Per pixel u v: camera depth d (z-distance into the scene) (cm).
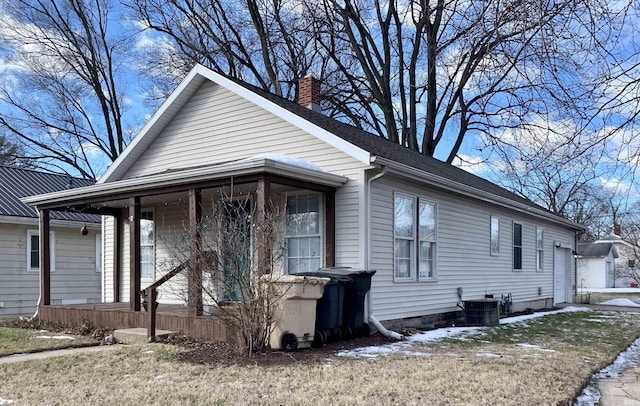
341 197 1062
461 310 1357
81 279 1792
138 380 662
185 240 1027
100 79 2856
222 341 891
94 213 1396
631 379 761
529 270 1852
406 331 1098
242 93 1207
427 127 2489
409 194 1175
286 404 562
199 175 962
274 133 1173
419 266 1205
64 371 721
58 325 1169
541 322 1416
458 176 1611
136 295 1059
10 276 1585
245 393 599
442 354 853
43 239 1276
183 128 1325
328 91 2575
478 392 618
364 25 2508
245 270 814
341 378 667
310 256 1093
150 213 1409
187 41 2738
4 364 770
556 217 1995
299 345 853
